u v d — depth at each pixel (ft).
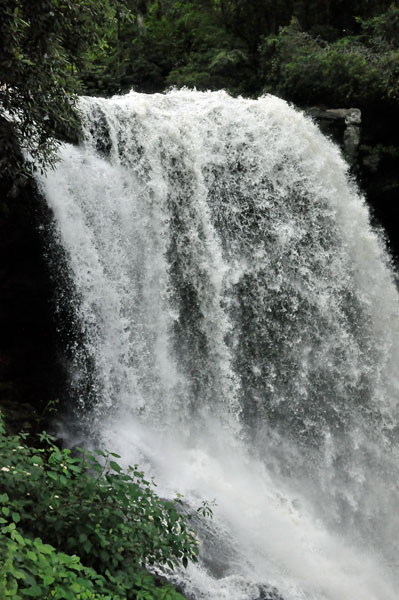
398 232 50.57
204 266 33.86
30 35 21.20
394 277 41.63
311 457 34.76
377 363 38.81
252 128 37.47
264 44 62.75
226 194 35.86
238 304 34.63
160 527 15.83
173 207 33.78
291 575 25.05
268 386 34.55
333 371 36.99
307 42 58.65
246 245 35.83
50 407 29.35
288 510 30.73
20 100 22.27
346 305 38.45
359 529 33.76
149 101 38.11
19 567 11.82
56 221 29.14
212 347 33.22
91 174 30.78
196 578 21.43
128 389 30.45
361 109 51.65
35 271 29.60
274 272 36.29
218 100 39.60
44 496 14.92
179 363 32.17
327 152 39.93
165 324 32.12
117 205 31.53
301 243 37.55
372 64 52.24
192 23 71.10
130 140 32.94
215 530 25.21
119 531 15.14
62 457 15.51
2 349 29.99
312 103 54.70
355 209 40.04
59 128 24.67
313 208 38.40
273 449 33.78
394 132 50.60
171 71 65.72
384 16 59.52
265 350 35.01
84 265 29.68
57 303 29.78
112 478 15.46
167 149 34.19
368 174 49.34
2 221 28.53
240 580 22.15
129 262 31.60
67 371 29.86
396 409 38.88
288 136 38.24
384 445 37.55
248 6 68.23
